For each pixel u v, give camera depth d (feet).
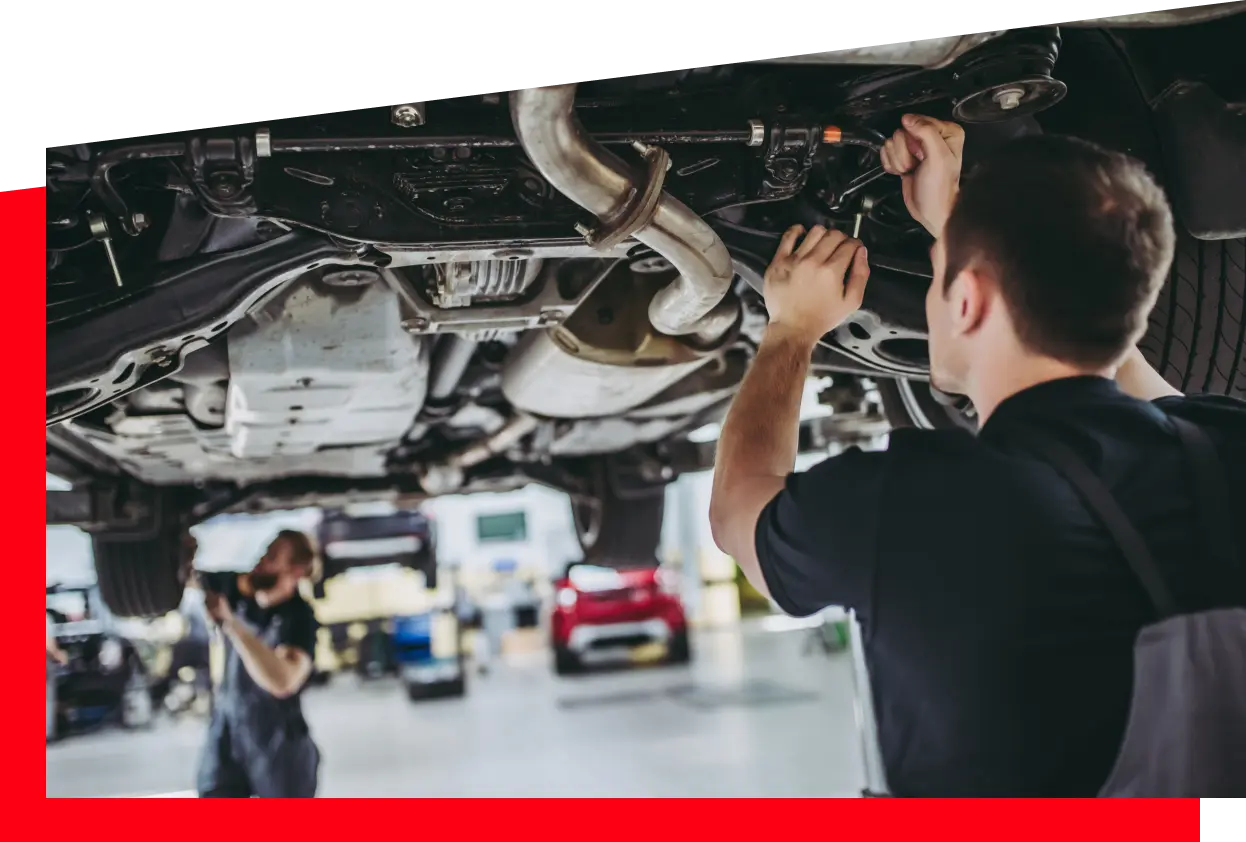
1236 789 3.27
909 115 4.98
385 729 30.37
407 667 36.86
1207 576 3.33
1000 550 3.34
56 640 33.60
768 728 25.17
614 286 7.97
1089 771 3.26
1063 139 3.69
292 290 7.09
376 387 8.29
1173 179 6.45
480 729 28.63
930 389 8.79
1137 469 3.43
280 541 12.14
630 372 8.14
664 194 5.21
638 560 15.05
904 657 3.44
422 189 5.45
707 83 5.57
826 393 11.66
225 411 9.53
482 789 20.08
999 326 3.67
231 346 7.39
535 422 11.50
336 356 7.54
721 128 5.46
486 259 5.68
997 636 3.31
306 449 10.69
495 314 6.66
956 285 3.73
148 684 37.01
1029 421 3.55
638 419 12.01
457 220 5.49
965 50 5.09
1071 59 6.44
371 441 10.80
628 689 34.47
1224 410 3.73
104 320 5.64
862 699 9.84
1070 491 3.39
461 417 11.29
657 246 5.39
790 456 4.21
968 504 3.40
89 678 34.04
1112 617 3.30
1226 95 6.23
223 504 15.05
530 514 65.72
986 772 3.33
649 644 39.52
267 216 5.32
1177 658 3.27
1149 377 4.64
